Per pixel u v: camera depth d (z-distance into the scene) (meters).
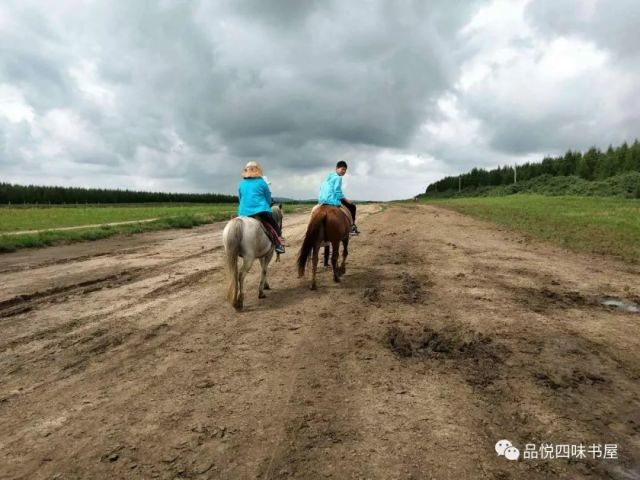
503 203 44.19
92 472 3.00
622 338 5.54
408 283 8.71
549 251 12.77
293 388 4.24
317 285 8.73
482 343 5.38
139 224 23.00
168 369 4.73
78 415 3.77
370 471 2.97
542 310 6.75
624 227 18.11
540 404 3.89
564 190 64.88
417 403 3.92
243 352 5.20
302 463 3.07
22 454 3.22
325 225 8.18
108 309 7.12
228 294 6.77
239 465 3.06
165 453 3.21
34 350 5.32
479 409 3.81
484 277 9.16
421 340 5.48
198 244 16.39
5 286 8.74
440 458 3.11
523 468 3.01
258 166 7.75
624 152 76.06
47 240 16.03
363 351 5.18
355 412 3.77
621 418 3.68
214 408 3.87
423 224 22.52
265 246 7.34
